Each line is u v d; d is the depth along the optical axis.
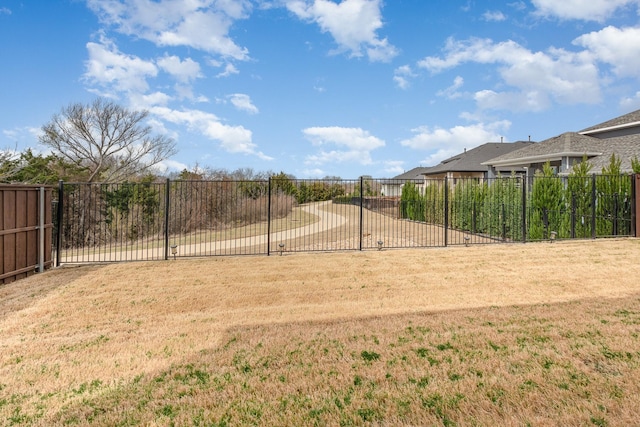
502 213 11.61
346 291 5.20
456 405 2.27
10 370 2.88
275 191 19.72
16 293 5.19
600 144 15.20
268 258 7.81
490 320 3.83
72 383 2.67
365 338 3.40
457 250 8.49
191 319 4.09
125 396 2.48
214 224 15.84
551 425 2.05
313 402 2.36
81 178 20.77
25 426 2.17
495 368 2.73
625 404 2.22
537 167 16.75
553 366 2.73
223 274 6.32
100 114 21.42
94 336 3.59
